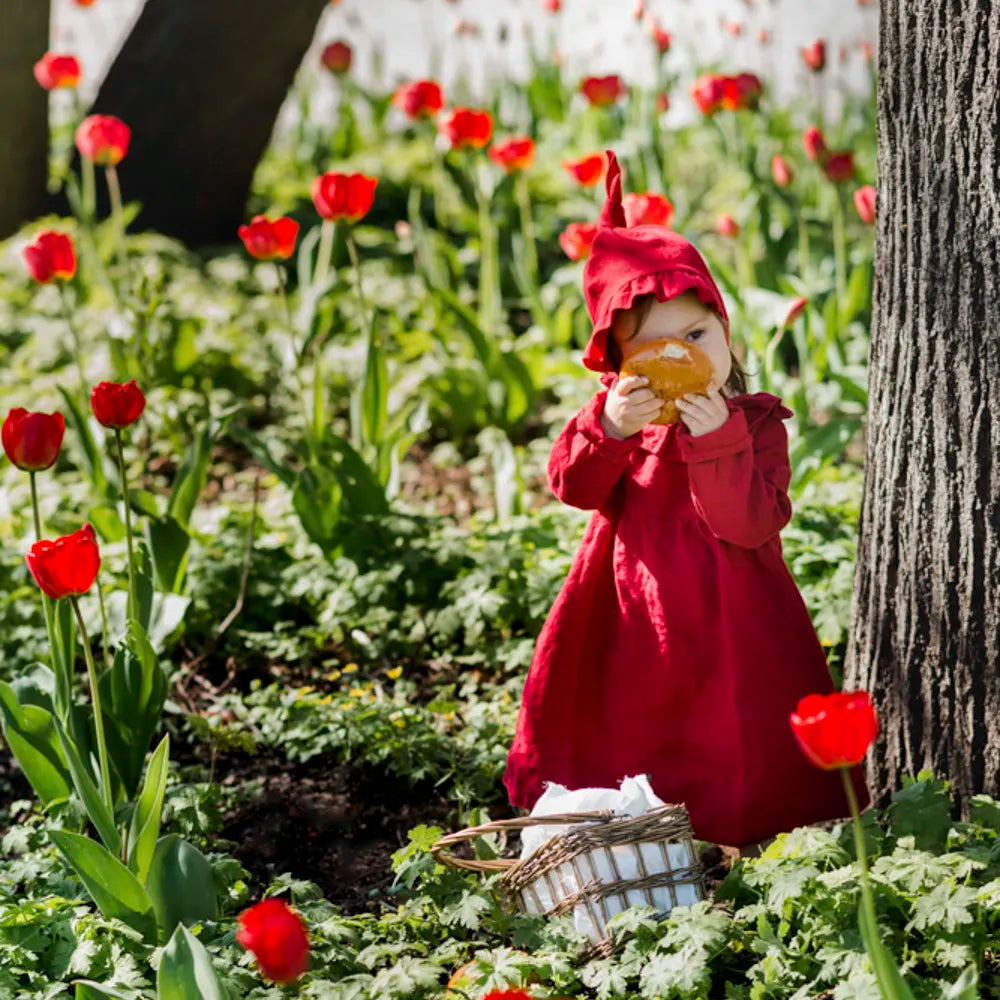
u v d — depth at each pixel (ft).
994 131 8.69
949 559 9.28
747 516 8.66
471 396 19.58
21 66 25.89
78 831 9.78
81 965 8.22
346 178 14.58
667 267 8.53
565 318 20.98
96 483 15.39
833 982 7.77
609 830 8.29
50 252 14.83
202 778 11.84
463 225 27.35
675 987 7.68
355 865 10.65
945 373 9.14
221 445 19.63
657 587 9.12
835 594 12.30
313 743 11.72
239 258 25.20
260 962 5.62
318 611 14.38
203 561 14.49
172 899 8.66
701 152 31.91
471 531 15.97
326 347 21.18
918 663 9.60
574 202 28.09
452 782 11.60
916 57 9.02
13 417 8.57
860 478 15.85
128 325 19.61
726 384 9.66
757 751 9.14
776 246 21.15
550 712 9.55
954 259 8.98
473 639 13.38
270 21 26.37
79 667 13.60
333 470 14.64
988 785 9.32
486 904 8.38
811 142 18.08
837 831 9.00
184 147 27.37
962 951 7.39
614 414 8.61
